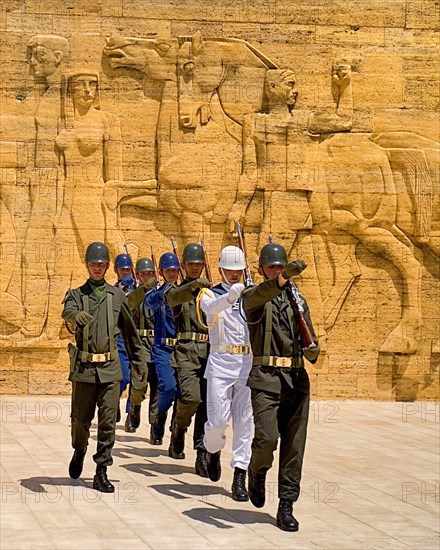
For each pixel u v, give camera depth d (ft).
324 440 39.47
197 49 49.03
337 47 50.01
